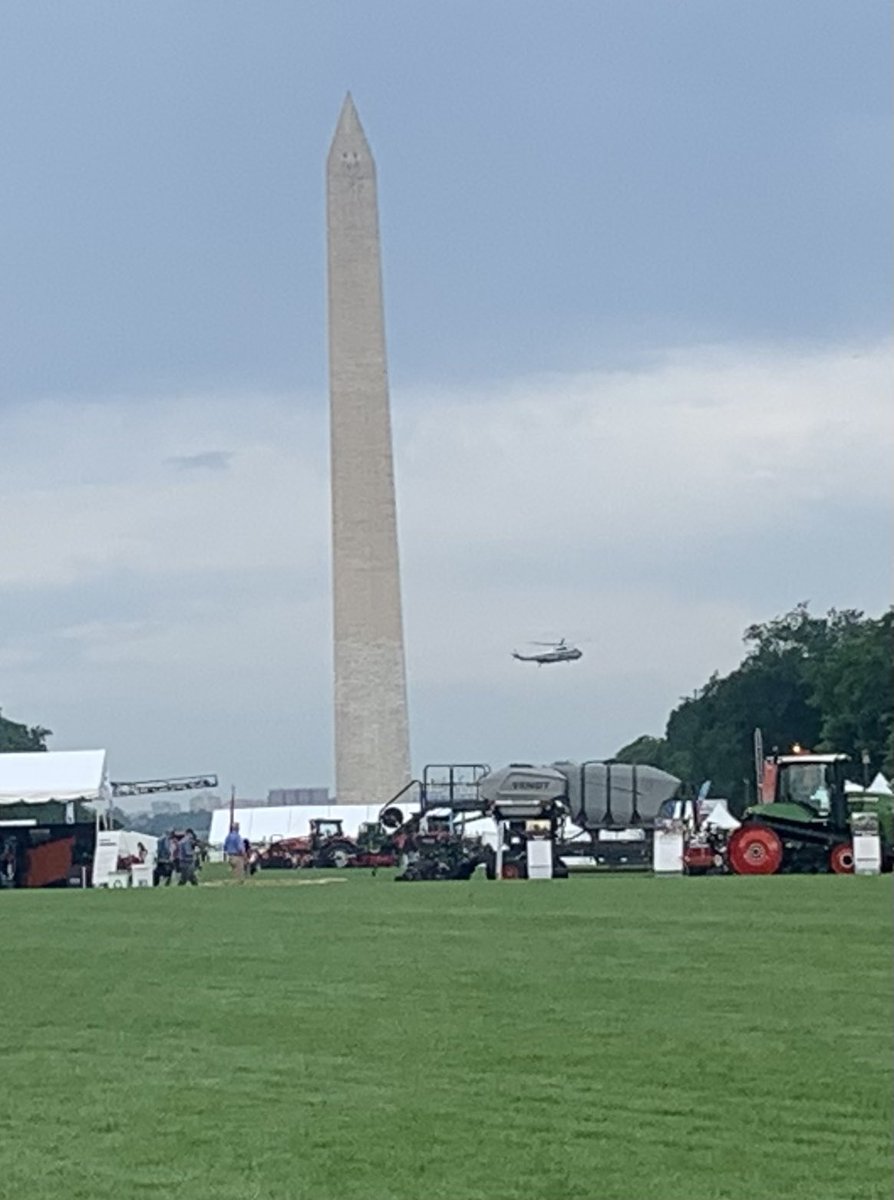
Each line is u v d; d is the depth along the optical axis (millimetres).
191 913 40969
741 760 146000
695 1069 18062
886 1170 14156
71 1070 18859
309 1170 14359
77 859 73438
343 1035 20562
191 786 144750
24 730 189875
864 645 122500
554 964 26953
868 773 85188
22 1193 13742
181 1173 14320
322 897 47031
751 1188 13664
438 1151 14906
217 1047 20047
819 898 40781
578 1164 14438
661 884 49625
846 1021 20812
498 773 72125
